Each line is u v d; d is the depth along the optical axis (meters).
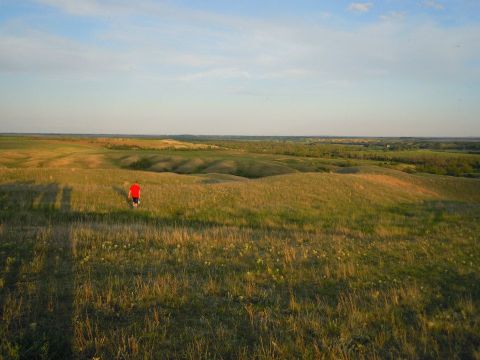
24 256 8.56
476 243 13.17
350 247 11.80
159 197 21.31
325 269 8.80
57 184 23.92
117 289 6.78
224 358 4.77
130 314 5.84
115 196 20.97
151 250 9.78
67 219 16.27
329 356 4.90
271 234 14.24
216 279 7.79
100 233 11.52
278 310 6.32
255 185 26.12
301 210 20.64
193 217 18.50
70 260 8.48
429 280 8.65
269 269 8.49
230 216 19.00
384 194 26.56
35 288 6.56
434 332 5.81
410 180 38.94
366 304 6.76
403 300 7.06
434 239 14.02
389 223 18.77
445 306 7.04
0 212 15.74
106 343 4.90
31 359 4.50
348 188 26.78
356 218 19.89
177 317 5.86
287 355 4.86
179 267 8.55
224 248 10.53
